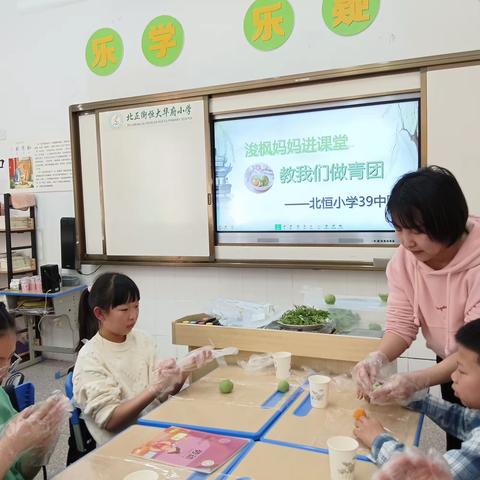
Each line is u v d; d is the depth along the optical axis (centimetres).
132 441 127
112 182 369
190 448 122
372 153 297
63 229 387
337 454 103
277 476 107
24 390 167
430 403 141
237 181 333
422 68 277
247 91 322
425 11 281
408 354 287
